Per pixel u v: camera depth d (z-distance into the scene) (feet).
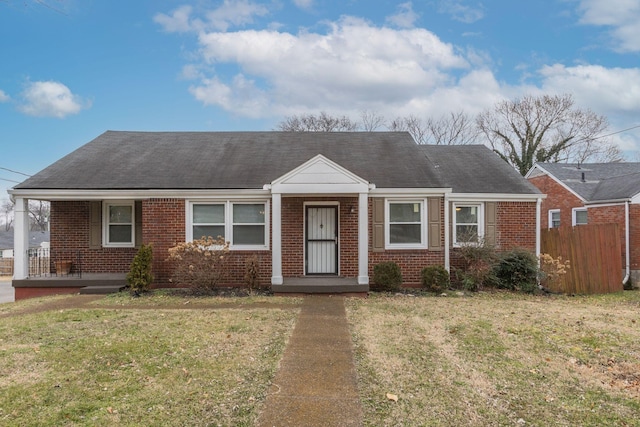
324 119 114.32
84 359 16.88
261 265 35.63
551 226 57.82
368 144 44.68
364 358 17.38
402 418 12.12
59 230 39.81
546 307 29.14
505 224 38.68
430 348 18.78
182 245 32.81
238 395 13.60
